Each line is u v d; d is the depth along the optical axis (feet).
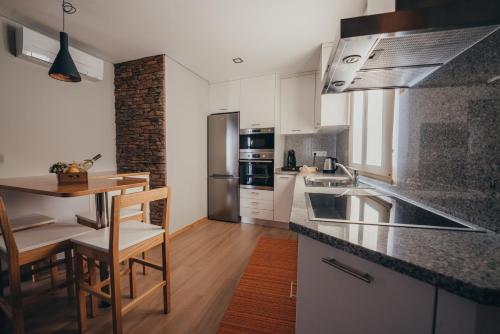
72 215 7.13
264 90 10.84
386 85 4.07
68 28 6.92
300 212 3.03
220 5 5.82
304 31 7.05
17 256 3.57
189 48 8.23
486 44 2.32
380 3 3.86
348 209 3.30
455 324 1.55
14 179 6.00
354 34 2.34
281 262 7.06
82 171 5.11
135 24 6.70
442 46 2.57
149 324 4.50
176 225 9.62
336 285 2.25
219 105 11.80
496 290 1.32
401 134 4.23
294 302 5.11
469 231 2.30
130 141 9.43
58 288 4.33
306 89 10.37
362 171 6.58
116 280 3.66
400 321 1.82
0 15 6.23
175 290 5.65
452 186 2.86
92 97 8.82
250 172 11.17
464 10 2.06
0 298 4.09
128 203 3.72
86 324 4.33
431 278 1.54
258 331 4.27
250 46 8.07
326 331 2.35
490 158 2.28
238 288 5.64
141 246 4.16
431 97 3.32
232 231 10.14
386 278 1.88
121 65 9.43
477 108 2.44
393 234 2.23
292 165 11.32
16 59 6.63
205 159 11.77
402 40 2.46
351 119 7.72
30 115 7.02
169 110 9.16
